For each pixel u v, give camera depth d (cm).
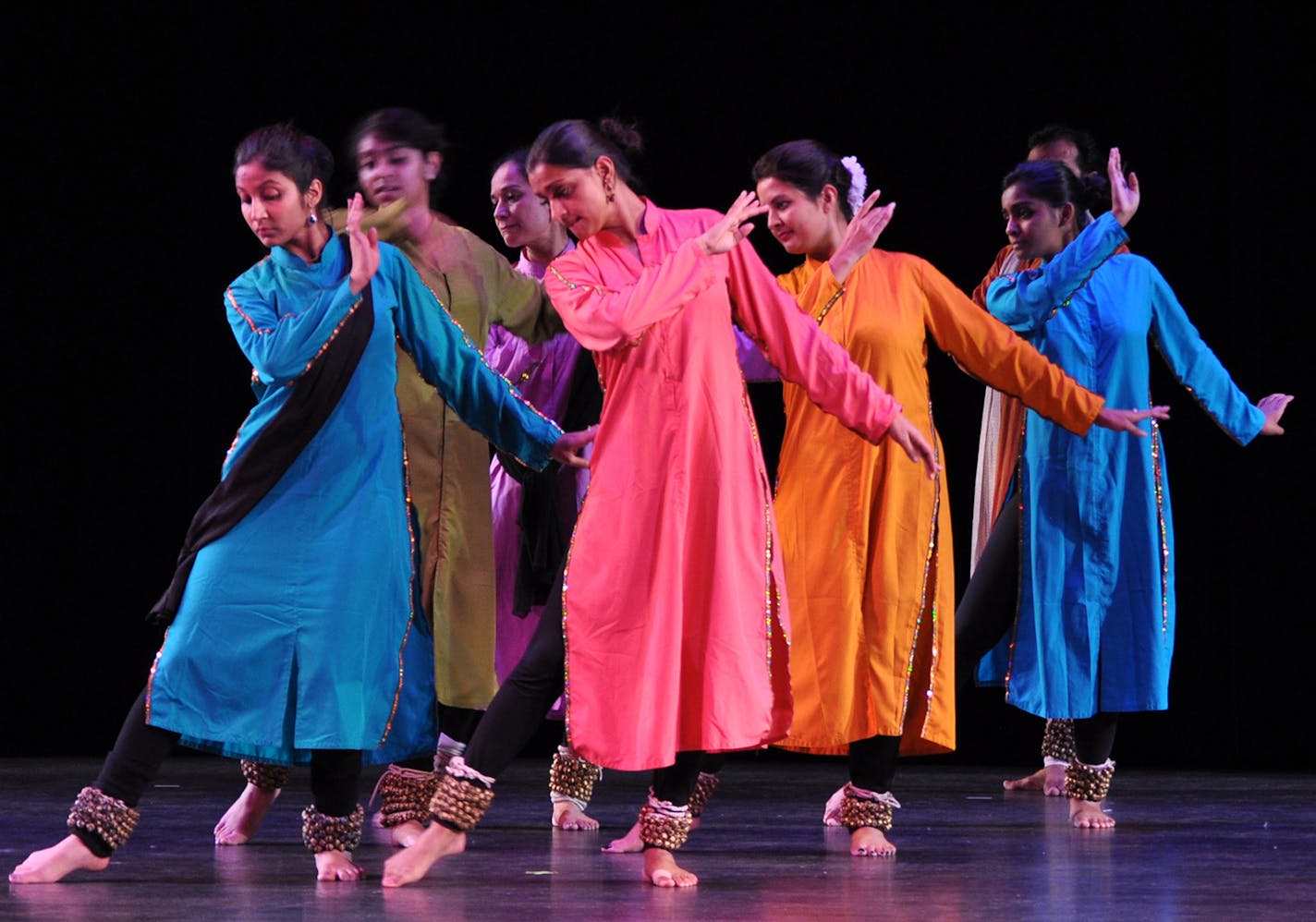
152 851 1057
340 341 934
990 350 1130
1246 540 1945
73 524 2194
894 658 1089
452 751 1234
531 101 2172
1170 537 1285
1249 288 1930
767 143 2131
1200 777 1730
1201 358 1323
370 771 1802
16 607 2181
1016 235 1307
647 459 918
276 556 932
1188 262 1967
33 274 2166
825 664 1088
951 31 2081
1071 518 1274
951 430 2134
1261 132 1930
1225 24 1948
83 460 2192
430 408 1212
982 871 970
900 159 2102
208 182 2177
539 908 825
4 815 1261
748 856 1047
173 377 2192
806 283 1173
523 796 1488
